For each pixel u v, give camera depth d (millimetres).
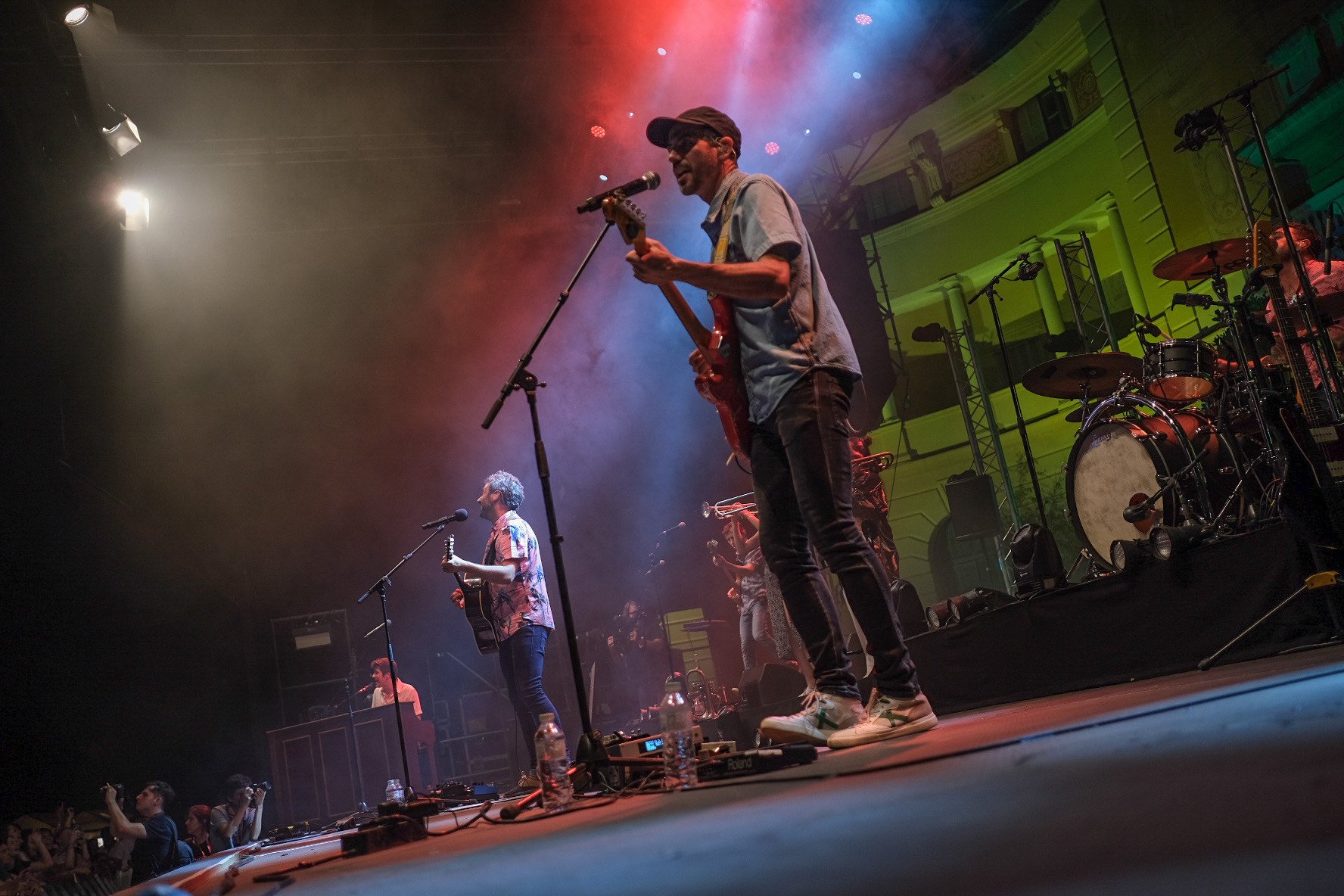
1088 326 15906
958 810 1042
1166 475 5039
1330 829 693
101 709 11570
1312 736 1101
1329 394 5105
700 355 2926
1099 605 4180
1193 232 12867
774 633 6453
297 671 10508
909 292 17594
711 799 1782
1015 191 16453
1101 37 14125
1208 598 3768
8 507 10266
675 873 959
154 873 8078
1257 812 786
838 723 2770
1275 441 3727
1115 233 14672
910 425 17406
